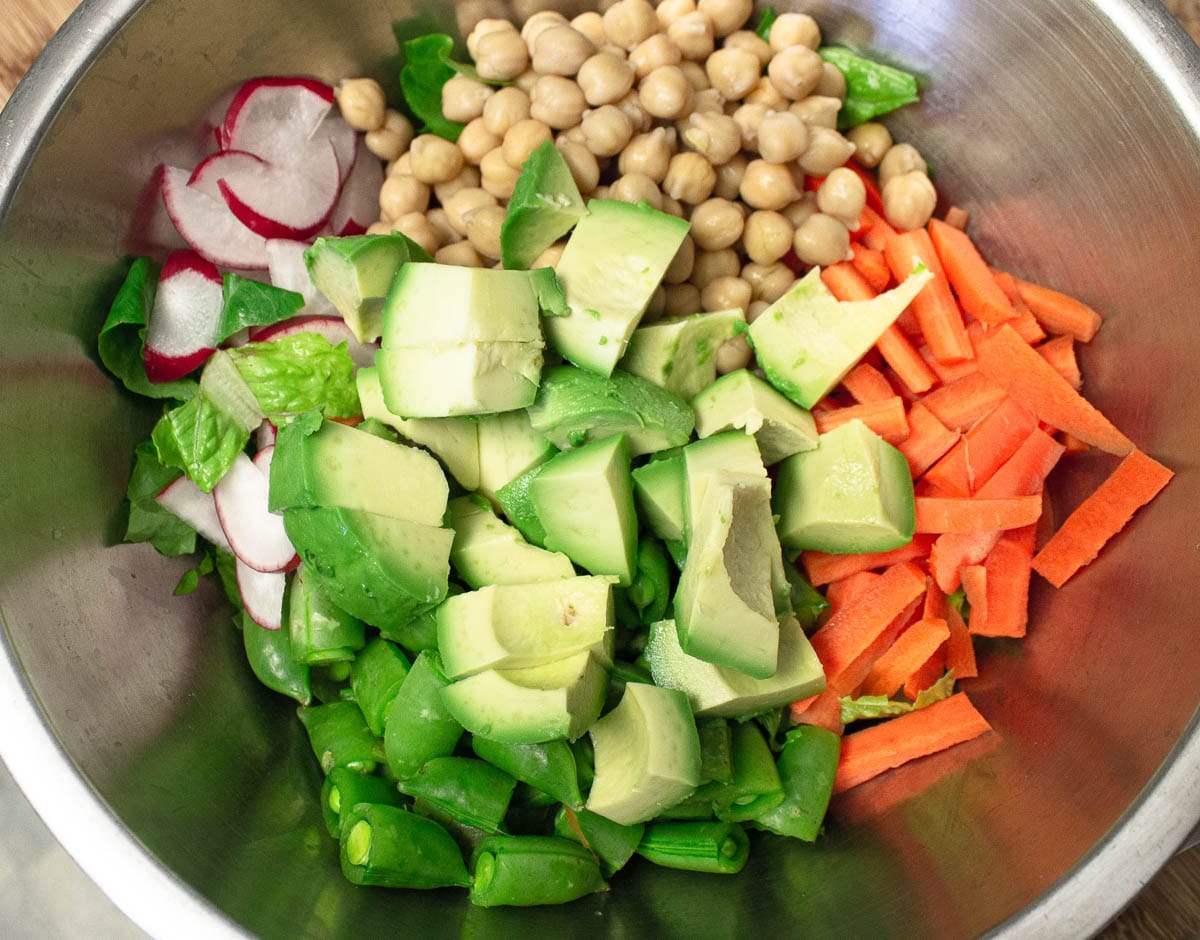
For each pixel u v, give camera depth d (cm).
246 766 19
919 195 21
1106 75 18
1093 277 20
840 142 21
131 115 19
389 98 23
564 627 18
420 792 19
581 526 19
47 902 22
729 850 19
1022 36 19
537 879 18
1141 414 20
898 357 21
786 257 22
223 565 21
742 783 19
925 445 21
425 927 18
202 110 20
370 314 19
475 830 19
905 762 20
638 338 20
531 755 18
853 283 21
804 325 20
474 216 21
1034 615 21
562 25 21
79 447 19
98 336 19
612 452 18
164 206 20
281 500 18
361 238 19
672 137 21
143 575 20
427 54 22
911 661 20
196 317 20
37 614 17
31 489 17
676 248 19
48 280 18
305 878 18
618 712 19
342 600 18
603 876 19
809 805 19
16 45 21
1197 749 15
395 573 18
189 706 19
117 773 17
